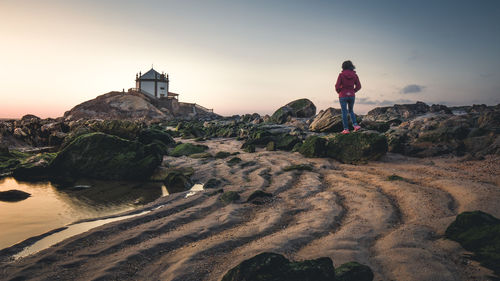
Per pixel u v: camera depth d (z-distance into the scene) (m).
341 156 8.15
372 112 20.89
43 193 5.83
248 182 6.23
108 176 7.13
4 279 2.59
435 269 2.47
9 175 7.49
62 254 3.07
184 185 6.22
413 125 11.64
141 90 62.31
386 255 2.77
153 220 4.19
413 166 6.87
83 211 4.70
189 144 11.03
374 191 4.92
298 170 7.05
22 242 3.47
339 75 9.06
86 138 7.54
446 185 4.88
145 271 2.71
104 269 2.73
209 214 4.29
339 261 2.68
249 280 1.88
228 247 3.12
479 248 2.66
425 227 3.33
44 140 17.53
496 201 3.91
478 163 6.55
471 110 18.97
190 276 2.57
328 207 4.27
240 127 20.39
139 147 7.58
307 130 14.63
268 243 3.09
